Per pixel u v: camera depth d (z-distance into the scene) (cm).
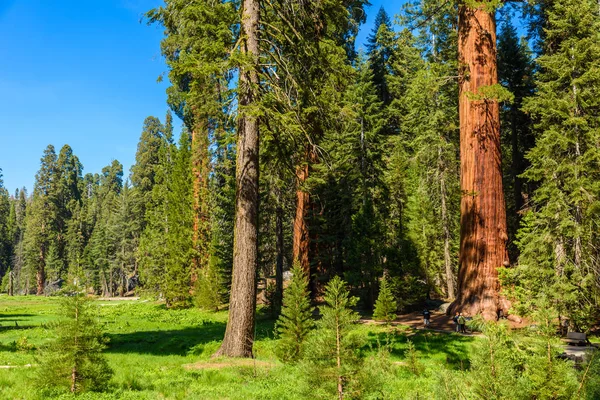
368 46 4116
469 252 1919
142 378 970
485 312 1792
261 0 1441
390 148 3356
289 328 1204
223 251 3516
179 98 3091
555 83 1808
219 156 3394
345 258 3084
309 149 1870
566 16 1856
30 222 9056
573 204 1703
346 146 3061
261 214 2819
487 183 1916
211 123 2298
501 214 1914
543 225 1777
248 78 1300
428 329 1872
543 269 1620
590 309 1597
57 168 9456
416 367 1084
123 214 7856
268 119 1342
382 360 940
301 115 1492
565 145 1689
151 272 5031
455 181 2873
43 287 8481
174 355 1441
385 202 3095
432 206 3036
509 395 430
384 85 4081
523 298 1470
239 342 1277
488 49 1975
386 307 2208
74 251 8412
